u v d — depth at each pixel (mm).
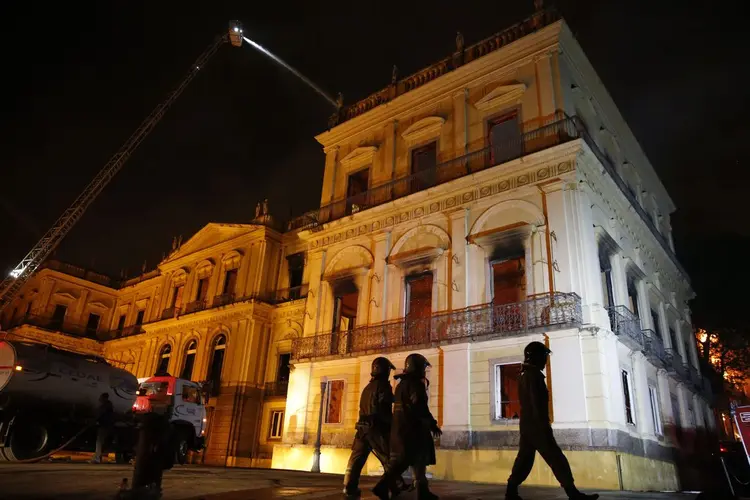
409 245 19391
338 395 19391
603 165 17156
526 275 16047
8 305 40781
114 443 14445
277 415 26703
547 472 13516
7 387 12398
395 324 18297
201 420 17453
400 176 21047
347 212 22234
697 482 19469
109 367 15016
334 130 24375
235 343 28734
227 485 7641
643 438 15273
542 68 18328
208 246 33375
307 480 9648
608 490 11422
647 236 22125
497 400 15273
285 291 29359
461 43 21266
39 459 11445
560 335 14586
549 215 16156
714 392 29656
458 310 16953
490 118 19203
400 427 5094
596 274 15344
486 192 17844
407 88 22734
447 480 14000
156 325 33906
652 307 21109
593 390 13680
